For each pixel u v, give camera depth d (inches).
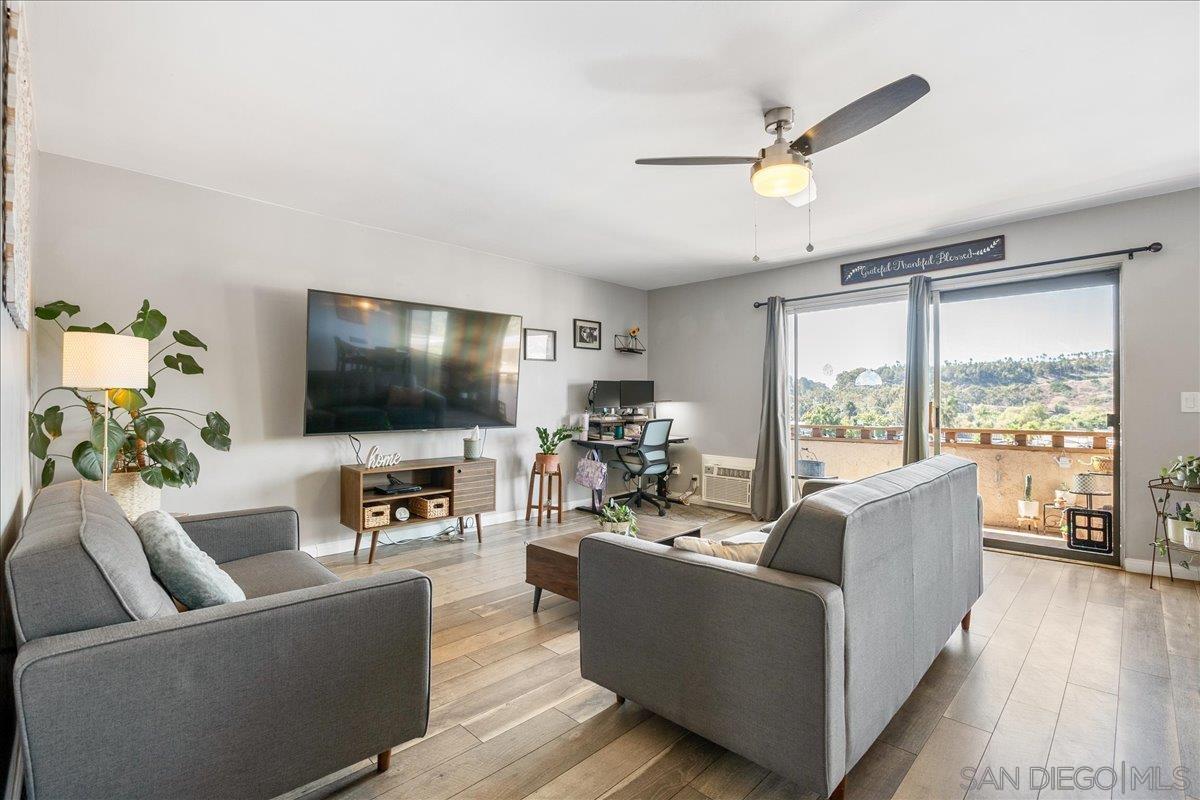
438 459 174.6
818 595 55.8
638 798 61.4
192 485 128.0
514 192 133.8
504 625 108.7
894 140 106.7
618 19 71.9
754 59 80.5
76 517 53.8
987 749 69.8
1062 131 103.1
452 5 69.1
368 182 128.0
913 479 80.4
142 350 95.3
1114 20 71.9
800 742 57.3
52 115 97.3
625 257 197.0
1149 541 138.3
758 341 217.2
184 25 72.7
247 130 102.8
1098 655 94.8
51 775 42.2
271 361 143.1
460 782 63.7
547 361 212.7
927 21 72.2
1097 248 144.6
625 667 75.0
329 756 56.7
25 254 71.1
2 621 54.2
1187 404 133.6
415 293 171.3
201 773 48.8
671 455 245.8
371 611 59.2
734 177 123.7
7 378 59.1
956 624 93.7
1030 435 161.2
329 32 74.4
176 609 61.4
